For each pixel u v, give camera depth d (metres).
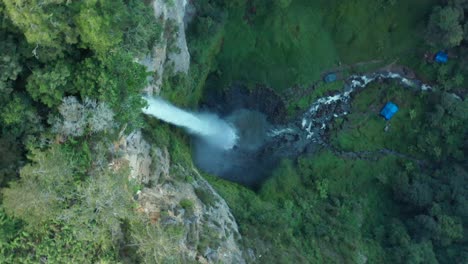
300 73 47.72
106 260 25.14
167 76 37.50
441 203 46.28
